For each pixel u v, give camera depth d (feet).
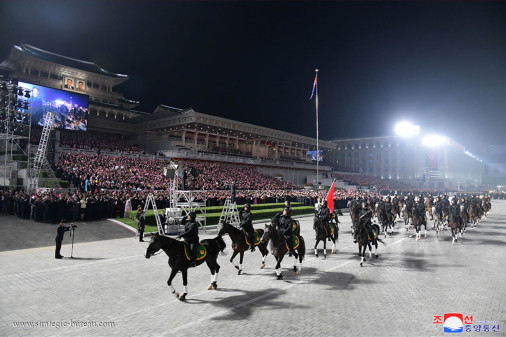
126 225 82.48
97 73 266.77
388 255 58.03
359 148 481.05
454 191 355.77
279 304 33.27
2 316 29.68
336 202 156.46
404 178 440.45
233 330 27.07
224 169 211.20
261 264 51.03
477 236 81.15
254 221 104.99
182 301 33.96
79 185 115.85
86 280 40.93
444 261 53.11
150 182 137.69
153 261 51.29
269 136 291.99
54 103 195.72
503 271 46.55
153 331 26.89
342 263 51.98
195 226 36.83
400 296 35.76
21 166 120.37
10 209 93.76
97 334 26.22
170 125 236.63
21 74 232.94
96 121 235.81
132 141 265.54
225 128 252.01
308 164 323.78
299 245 45.50
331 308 32.14
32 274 43.19
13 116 123.24
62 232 52.37
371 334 26.43
